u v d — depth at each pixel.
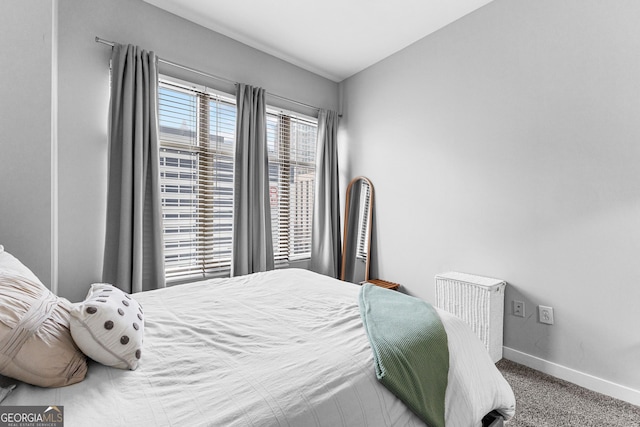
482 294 2.12
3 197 1.43
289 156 3.26
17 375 0.71
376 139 3.23
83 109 2.01
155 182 2.20
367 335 1.13
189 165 2.55
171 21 2.38
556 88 1.97
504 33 2.21
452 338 1.20
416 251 2.87
